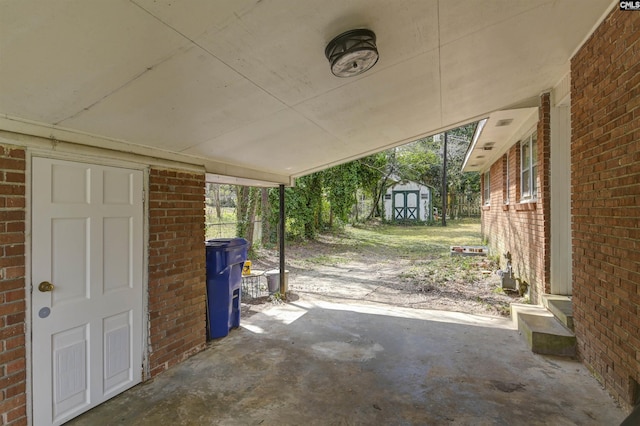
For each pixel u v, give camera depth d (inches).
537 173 196.1
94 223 110.0
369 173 593.9
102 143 112.0
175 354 139.6
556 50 132.4
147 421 102.5
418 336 168.1
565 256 180.1
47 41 69.8
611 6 106.8
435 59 117.0
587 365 129.1
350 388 120.6
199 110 112.4
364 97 132.3
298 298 244.7
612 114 108.0
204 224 157.3
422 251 465.7
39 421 94.8
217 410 108.0
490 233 418.0
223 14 73.9
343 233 638.5
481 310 209.6
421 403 110.6
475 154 351.6
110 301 114.7
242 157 170.2
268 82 106.2
